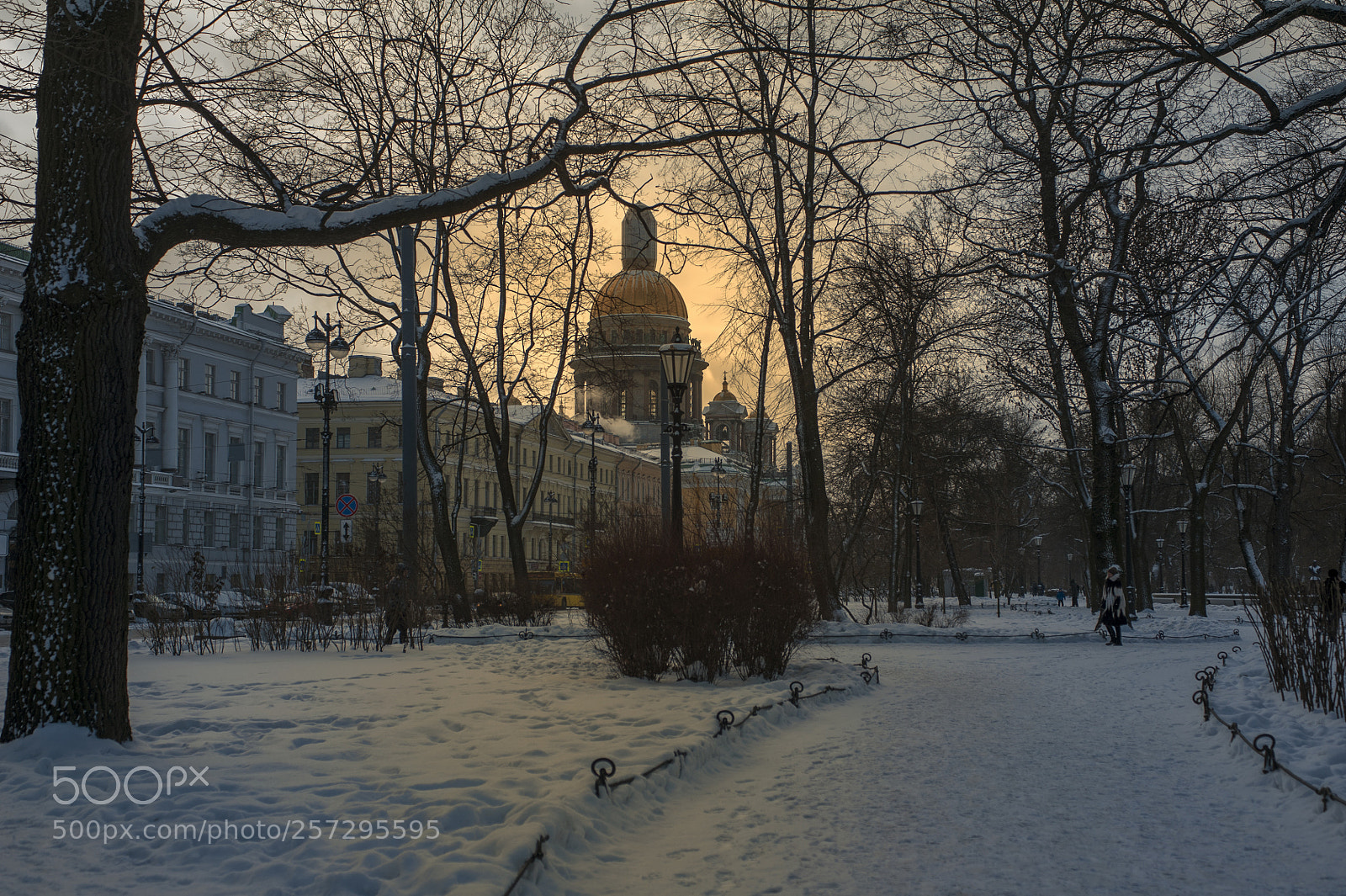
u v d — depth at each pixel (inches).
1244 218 583.5
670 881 219.8
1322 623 436.1
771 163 1095.0
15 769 301.0
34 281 345.7
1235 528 2819.9
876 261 1091.3
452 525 1204.5
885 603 2204.7
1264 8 455.2
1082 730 425.7
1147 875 220.2
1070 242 1007.0
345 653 792.9
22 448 345.1
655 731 372.5
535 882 209.2
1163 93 527.5
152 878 208.2
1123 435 1625.2
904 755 366.9
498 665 682.2
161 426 2310.5
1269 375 1754.4
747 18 663.1
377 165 436.5
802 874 223.5
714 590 573.6
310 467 3056.1
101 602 341.4
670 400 741.3
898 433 1715.1
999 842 247.4
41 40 352.8
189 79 379.2
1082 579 4099.4
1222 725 414.0
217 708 443.5
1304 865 226.8
